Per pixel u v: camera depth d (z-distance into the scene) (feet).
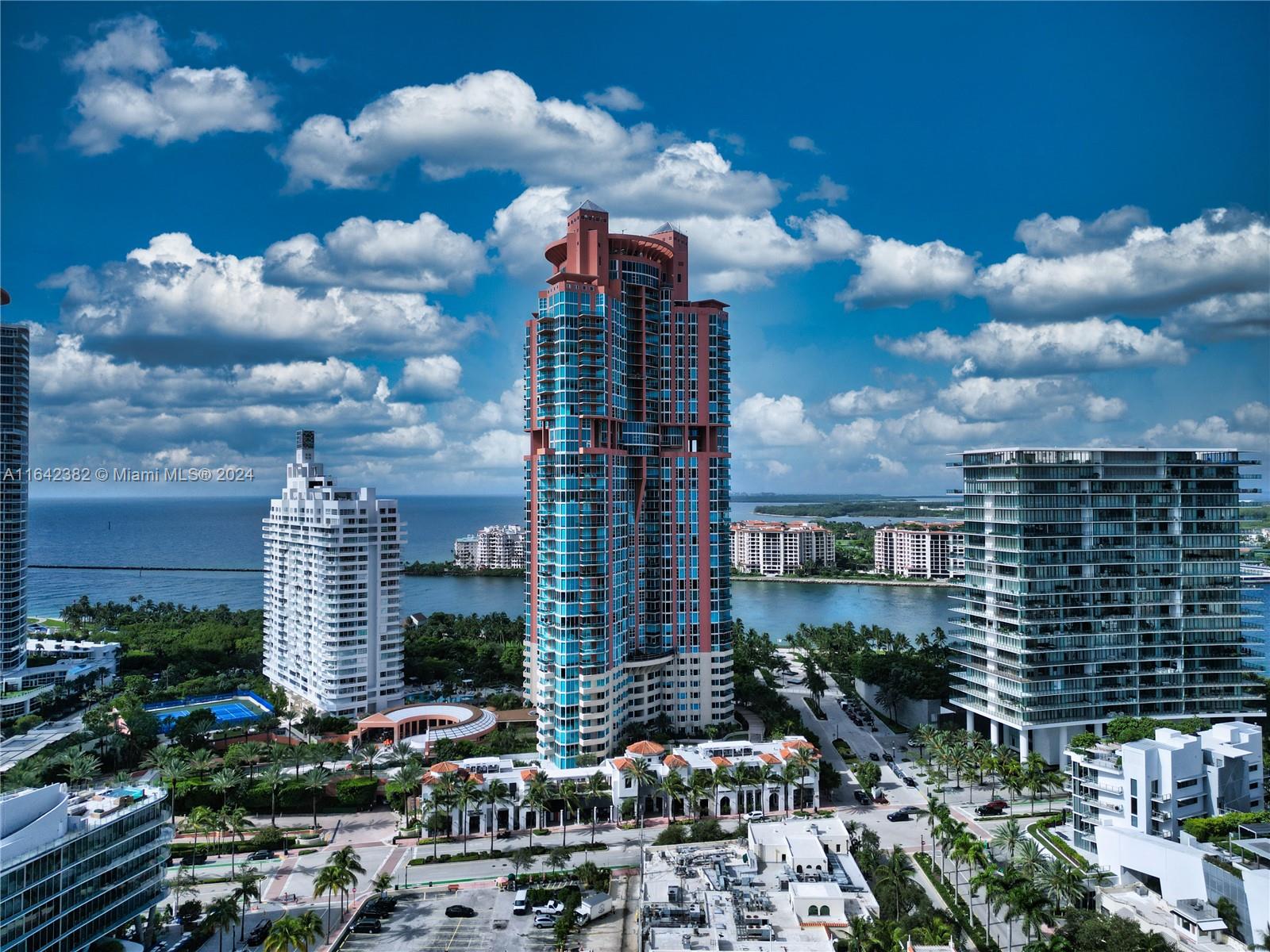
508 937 552.41
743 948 494.18
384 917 579.48
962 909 568.41
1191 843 576.61
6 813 459.32
